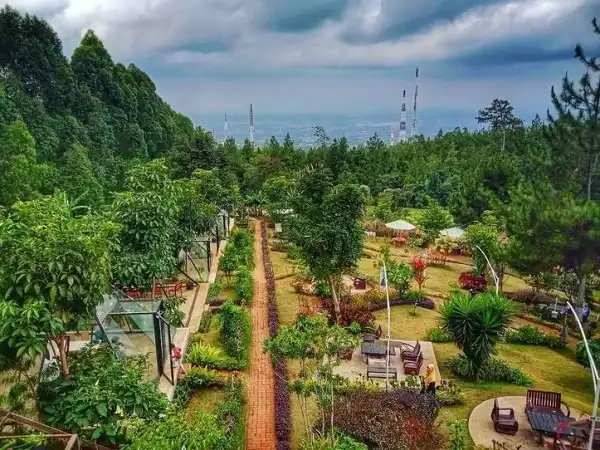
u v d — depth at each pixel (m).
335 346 9.98
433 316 20.03
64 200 10.59
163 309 12.78
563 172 21.36
